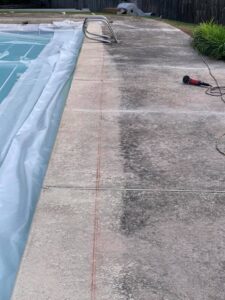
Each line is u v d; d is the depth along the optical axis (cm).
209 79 590
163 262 238
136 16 1376
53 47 823
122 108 471
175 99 504
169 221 275
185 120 441
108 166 342
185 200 298
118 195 302
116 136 398
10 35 974
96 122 430
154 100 499
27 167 347
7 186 319
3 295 216
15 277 228
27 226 272
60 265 234
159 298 213
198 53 742
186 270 233
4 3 1800
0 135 424
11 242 257
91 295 214
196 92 531
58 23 1034
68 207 287
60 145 378
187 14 1430
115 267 234
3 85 632
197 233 263
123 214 280
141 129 416
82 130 410
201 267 235
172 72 621
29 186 318
